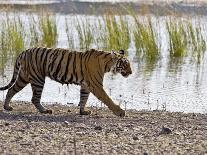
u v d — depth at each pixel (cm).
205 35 2994
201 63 2552
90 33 2827
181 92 1916
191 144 1146
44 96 1830
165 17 3041
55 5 4488
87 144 1122
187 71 2341
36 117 1429
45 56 1499
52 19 2853
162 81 2112
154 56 2662
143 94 1878
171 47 2748
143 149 1094
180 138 1201
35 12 3453
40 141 1136
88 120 1409
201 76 2231
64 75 1492
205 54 2741
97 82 1478
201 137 1216
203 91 1941
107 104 1478
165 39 3075
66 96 1845
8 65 2378
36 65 1502
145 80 2130
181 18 2842
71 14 4197
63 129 1262
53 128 1270
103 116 1482
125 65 1495
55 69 1492
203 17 3322
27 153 1042
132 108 1661
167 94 1881
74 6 4128
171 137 1209
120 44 2766
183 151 1086
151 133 1247
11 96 1535
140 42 2739
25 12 3716
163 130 1248
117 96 1838
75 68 1485
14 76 1527
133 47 2902
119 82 2088
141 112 1565
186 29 2838
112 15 2795
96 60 1477
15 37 2620
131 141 1159
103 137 1190
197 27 2817
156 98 1816
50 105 1656
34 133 1207
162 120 1435
